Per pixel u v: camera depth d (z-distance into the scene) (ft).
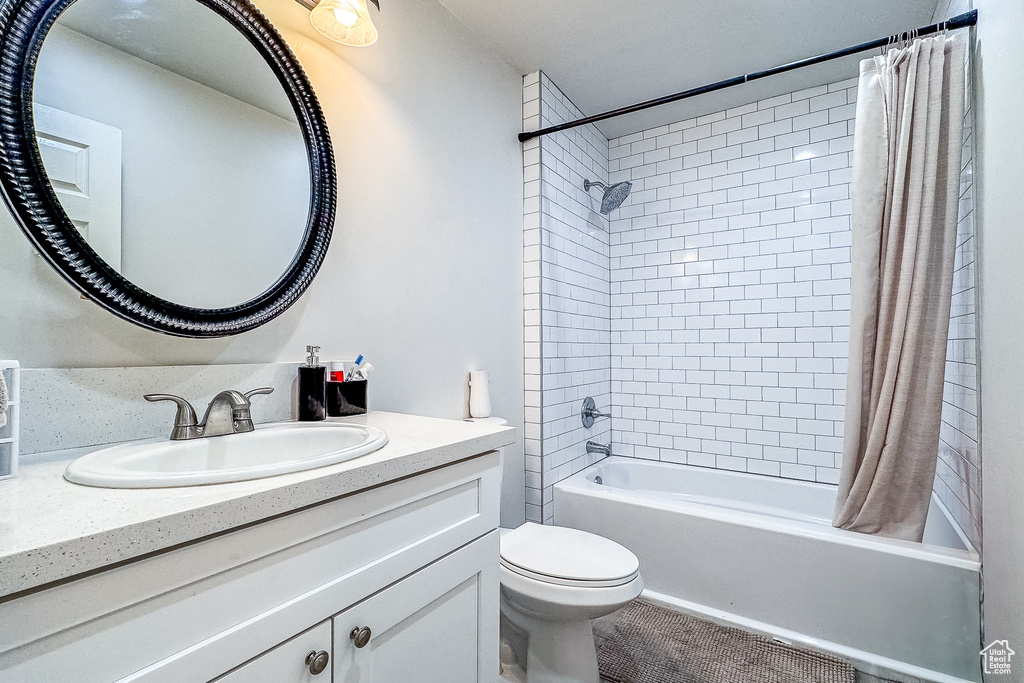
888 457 5.43
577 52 7.31
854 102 7.87
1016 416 3.74
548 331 7.92
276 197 3.98
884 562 5.23
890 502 5.53
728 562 6.16
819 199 8.11
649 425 9.70
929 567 5.00
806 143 8.24
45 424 2.76
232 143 3.70
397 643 2.71
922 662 5.01
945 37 5.21
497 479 3.59
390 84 5.37
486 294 6.89
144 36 3.23
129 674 1.69
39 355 2.81
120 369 3.08
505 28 6.72
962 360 5.50
